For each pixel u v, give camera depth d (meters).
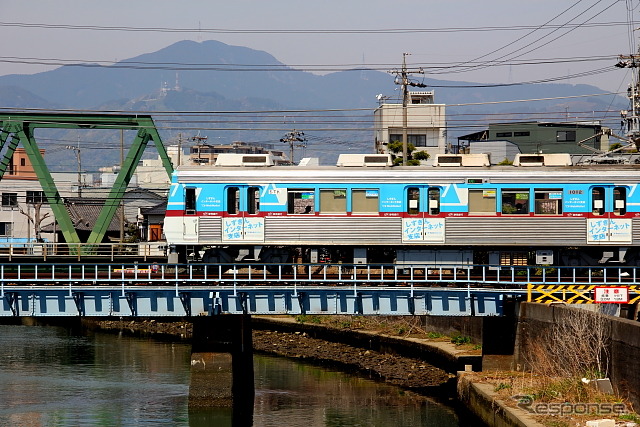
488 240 62.19
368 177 62.12
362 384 73.50
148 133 69.38
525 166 63.69
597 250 65.88
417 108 139.50
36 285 62.09
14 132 67.94
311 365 83.06
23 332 108.88
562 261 65.69
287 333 99.62
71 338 103.00
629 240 62.91
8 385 72.81
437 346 77.19
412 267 59.06
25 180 130.00
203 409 61.84
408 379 74.31
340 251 65.88
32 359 86.81
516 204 62.56
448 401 66.19
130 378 76.38
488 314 59.50
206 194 62.22
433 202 62.34
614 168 63.09
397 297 59.16
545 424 43.91
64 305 58.25
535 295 60.88
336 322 96.81
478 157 64.50
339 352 87.75
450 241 62.22
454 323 81.56
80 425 58.53
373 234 62.06
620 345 47.94
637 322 46.78
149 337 103.81
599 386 49.28
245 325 67.81
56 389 71.12
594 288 56.31
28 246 77.69
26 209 129.88
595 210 62.88
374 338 87.38
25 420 60.00
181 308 58.84
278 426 58.66
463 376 61.38
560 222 62.56
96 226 69.88
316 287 58.47
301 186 62.12
